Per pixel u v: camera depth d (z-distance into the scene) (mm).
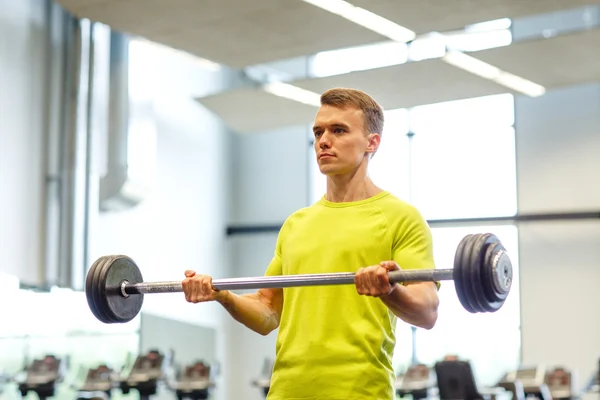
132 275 2586
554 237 13414
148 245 13281
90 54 11758
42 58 11500
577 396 10984
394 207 2471
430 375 11945
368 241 2420
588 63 10773
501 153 13906
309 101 12398
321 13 9453
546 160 13594
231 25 9930
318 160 2508
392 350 2471
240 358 15000
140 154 12859
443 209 14125
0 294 10398
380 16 9398
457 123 14227
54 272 11312
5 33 11031
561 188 13453
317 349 2367
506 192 13805
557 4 8859
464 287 2105
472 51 10469
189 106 14453
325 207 2535
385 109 12500
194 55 11031
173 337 13195
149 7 9555
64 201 11367
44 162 11430
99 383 10609
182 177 14188
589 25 12922
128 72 11984
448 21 9445
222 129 15383
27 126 11234
